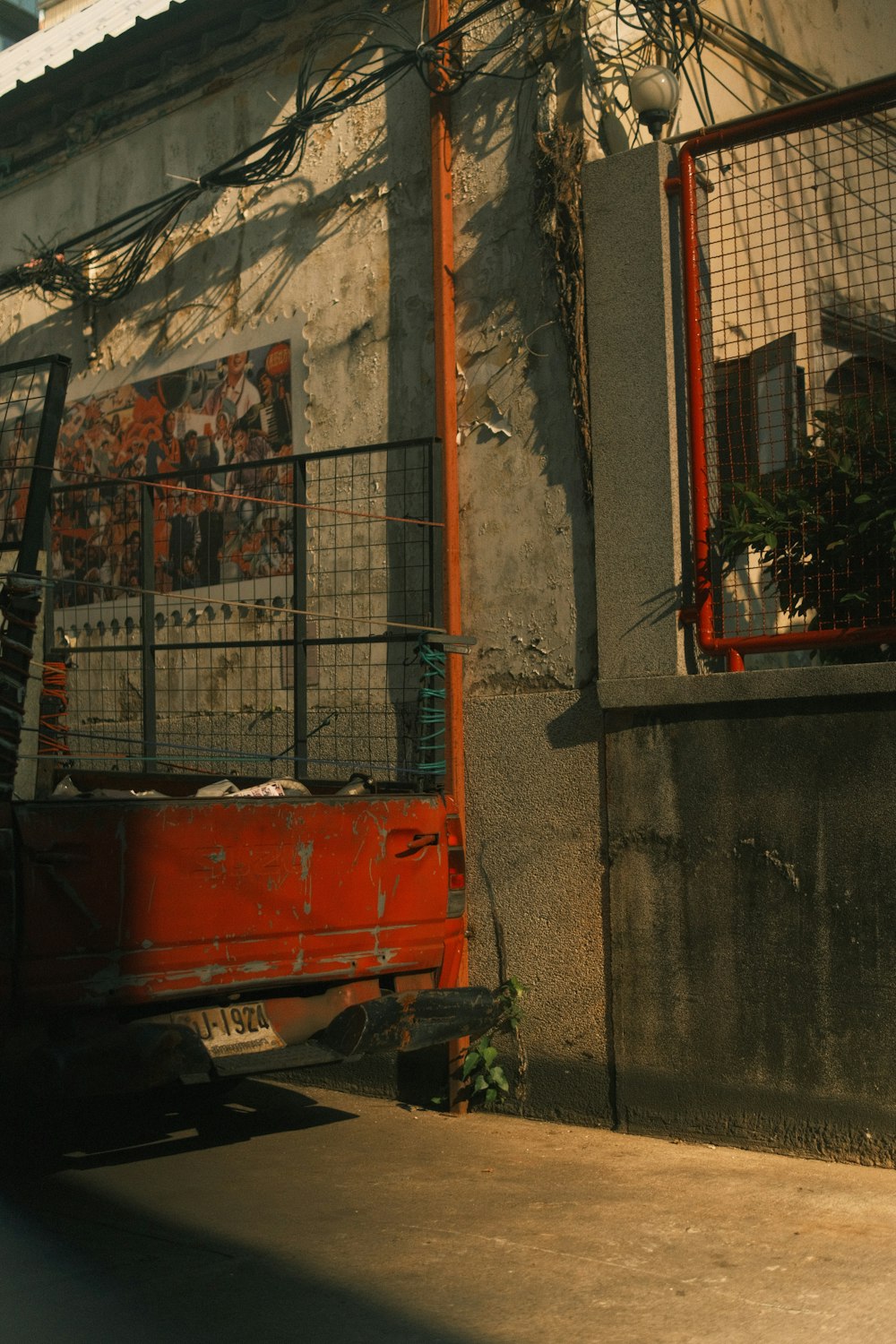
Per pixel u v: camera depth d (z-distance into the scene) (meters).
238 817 4.87
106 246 8.48
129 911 4.55
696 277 5.60
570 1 6.01
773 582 5.66
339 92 7.11
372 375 6.91
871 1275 3.82
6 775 4.66
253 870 4.90
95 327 8.56
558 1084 5.85
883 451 5.36
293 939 5.02
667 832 5.52
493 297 6.29
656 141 5.75
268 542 7.36
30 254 9.04
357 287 7.02
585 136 5.94
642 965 5.57
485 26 6.36
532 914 5.95
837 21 7.89
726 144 5.59
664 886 5.52
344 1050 4.95
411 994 5.20
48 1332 3.54
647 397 5.67
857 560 5.35
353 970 5.19
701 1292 3.74
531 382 6.11
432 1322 3.57
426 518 6.55
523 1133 5.66
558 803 5.89
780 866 5.20
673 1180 4.84
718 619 5.66
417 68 6.42
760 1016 5.23
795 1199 4.56
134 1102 6.29
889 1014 4.91
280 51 7.54
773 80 7.21
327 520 7.04
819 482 5.44
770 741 5.25
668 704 5.47
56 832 4.39
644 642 5.62
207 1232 4.37
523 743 6.02
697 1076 5.39
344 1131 5.78
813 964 5.10
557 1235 4.27
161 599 7.91
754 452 5.90
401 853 5.41
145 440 8.18
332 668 6.91
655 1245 4.14
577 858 5.82
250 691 7.36
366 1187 4.88
